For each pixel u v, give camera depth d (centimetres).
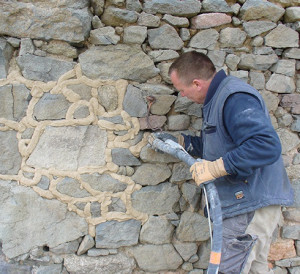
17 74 198
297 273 238
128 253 222
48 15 188
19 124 202
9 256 211
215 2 204
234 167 147
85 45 204
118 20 197
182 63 172
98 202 212
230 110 153
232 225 174
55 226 211
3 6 185
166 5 199
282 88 222
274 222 178
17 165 205
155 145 197
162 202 219
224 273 170
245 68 219
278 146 142
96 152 208
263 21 212
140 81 208
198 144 204
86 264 213
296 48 219
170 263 227
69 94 202
